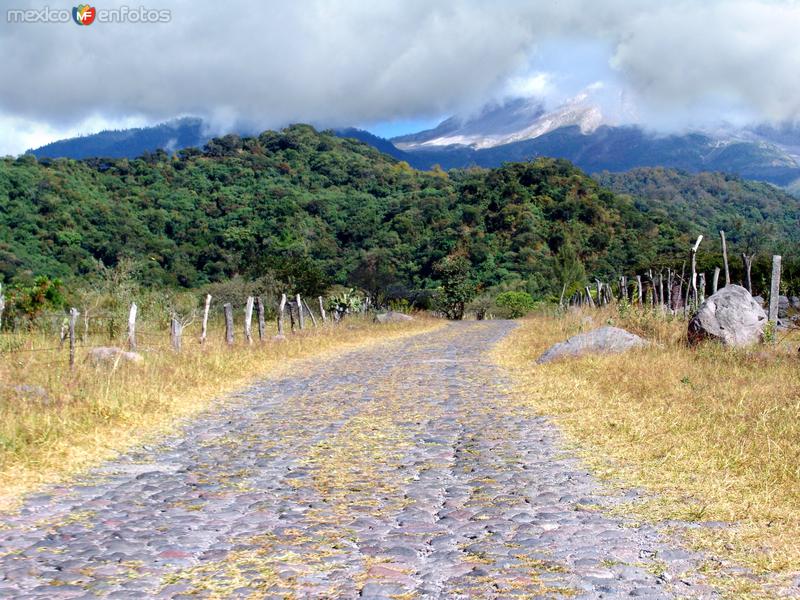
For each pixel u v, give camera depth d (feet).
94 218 273.54
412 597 13.94
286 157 479.41
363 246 313.12
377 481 22.81
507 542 16.94
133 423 32.01
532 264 259.60
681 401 32.55
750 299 49.19
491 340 79.41
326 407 37.19
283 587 14.49
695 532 17.33
